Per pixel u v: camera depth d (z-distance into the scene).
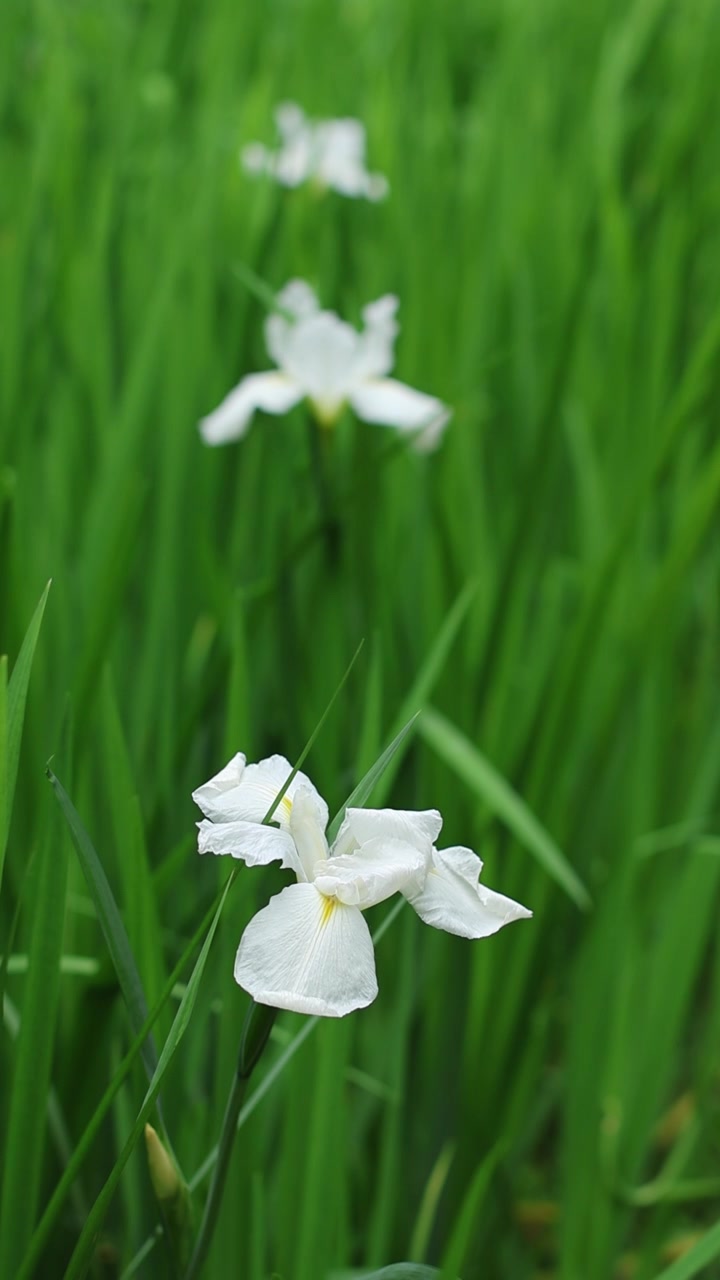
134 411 2.34
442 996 2.00
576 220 3.18
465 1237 1.66
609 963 2.03
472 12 5.19
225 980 1.80
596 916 2.04
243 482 2.67
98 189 3.31
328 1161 1.76
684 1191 2.04
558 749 2.02
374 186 3.25
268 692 2.24
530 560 2.50
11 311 2.61
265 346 2.84
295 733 2.05
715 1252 1.65
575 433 2.58
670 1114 2.57
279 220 2.73
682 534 2.08
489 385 2.90
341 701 2.21
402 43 4.28
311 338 2.39
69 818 1.54
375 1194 1.99
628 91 4.22
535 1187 2.45
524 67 3.88
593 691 2.29
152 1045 1.56
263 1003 1.48
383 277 3.07
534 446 2.24
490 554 2.67
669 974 2.04
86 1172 1.85
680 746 2.62
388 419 2.41
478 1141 1.96
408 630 2.36
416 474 2.52
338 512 2.15
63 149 3.22
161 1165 1.55
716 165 3.63
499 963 1.98
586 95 4.12
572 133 4.00
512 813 1.92
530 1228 2.37
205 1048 1.93
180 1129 1.82
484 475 2.87
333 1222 1.77
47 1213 1.56
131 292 2.92
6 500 1.93
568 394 2.87
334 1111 1.76
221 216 3.17
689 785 2.51
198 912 1.94
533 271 3.19
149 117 3.86
